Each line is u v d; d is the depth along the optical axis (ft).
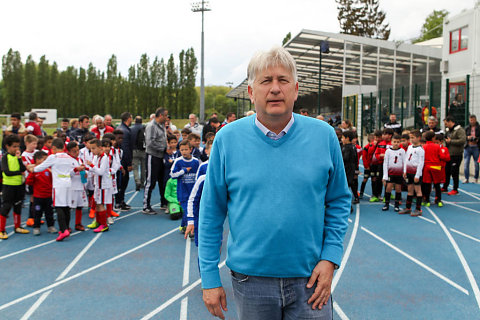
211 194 6.35
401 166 27.94
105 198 23.59
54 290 14.87
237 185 5.95
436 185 29.73
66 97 248.52
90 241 21.33
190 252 19.42
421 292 14.55
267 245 5.78
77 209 23.65
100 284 15.42
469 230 23.11
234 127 6.18
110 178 23.94
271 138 5.99
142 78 246.88
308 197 5.83
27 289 14.98
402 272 16.56
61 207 21.40
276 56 5.82
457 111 45.11
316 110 135.44
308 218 5.83
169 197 26.68
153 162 28.07
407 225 24.41
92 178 26.61
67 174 21.63
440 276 16.10
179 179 22.03
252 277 5.99
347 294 14.40
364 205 30.86
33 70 249.34
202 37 94.99
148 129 27.91
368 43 73.77
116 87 252.62
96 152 22.99
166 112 28.25
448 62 64.90
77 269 17.07
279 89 5.71
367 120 67.72
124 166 29.91
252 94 6.10
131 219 26.50
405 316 12.69
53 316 12.78
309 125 6.14
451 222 25.05
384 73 74.90
